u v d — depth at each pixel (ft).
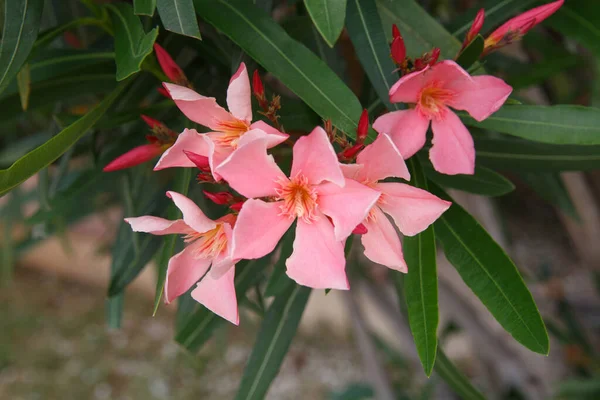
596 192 2.18
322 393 4.72
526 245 4.34
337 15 0.90
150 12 0.93
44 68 1.17
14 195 2.25
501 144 1.19
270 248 0.94
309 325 5.34
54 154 0.97
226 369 5.04
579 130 1.03
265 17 1.01
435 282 1.01
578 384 1.91
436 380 2.17
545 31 1.79
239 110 0.95
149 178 1.46
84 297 6.15
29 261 6.44
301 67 0.99
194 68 1.22
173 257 0.98
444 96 1.00
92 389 5.04
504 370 2.18
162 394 4.90
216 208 1.22
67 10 1.36
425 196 0.95
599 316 3.40
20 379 5.15
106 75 1.20
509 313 1.03
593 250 2.17
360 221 0.91
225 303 0.99
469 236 1.06
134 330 5.62
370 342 2.10
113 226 2.55
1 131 1.92
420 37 1.11
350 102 0.98
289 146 1.12
